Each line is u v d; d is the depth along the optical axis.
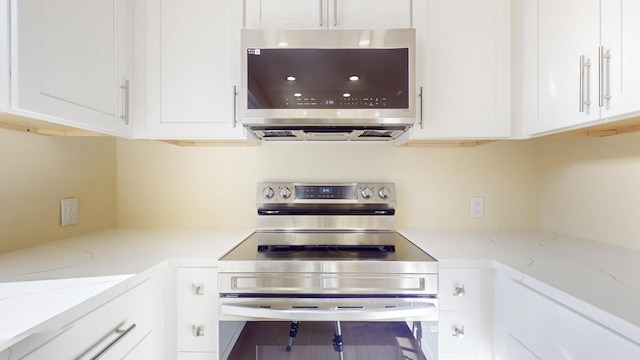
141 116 1.28
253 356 1.03
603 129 1.19
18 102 0.73
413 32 1.20
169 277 1.07
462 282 1.05
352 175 1.65
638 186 1.12
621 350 0.62
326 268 1.04
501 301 1.02
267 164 1.65
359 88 1.20
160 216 1.66
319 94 1.19
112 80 1.13
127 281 0.84
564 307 0.76
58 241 1.30
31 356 0.58
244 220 1.66
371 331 1.03
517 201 1.65
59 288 0.77
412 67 1.20
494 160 1.65
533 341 0.87
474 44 1.29
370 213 1.57
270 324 1.04
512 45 1.29
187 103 1.29
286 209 1.58
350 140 1.64
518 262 1.00
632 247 1.15
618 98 0.85
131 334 0.88
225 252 1.14
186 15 1.28
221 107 1.29
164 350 1.05
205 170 1.66
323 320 1.00
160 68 1.28
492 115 1.29
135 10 1.28
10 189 1.11
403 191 1.65
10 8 0.72
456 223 1.65
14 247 1.13
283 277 1.04
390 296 1.04
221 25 1.29
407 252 1.17
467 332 1.05
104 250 1.15
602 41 0.89
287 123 1.22
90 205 1.49
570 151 1.43
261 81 1.20
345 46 1.19
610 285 0.79
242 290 1.04
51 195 1.28
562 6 1.05
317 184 1.59
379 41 1.19
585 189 1.35
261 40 1.19
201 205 1.66
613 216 1.22
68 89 0.90
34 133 1.18
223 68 1.29
